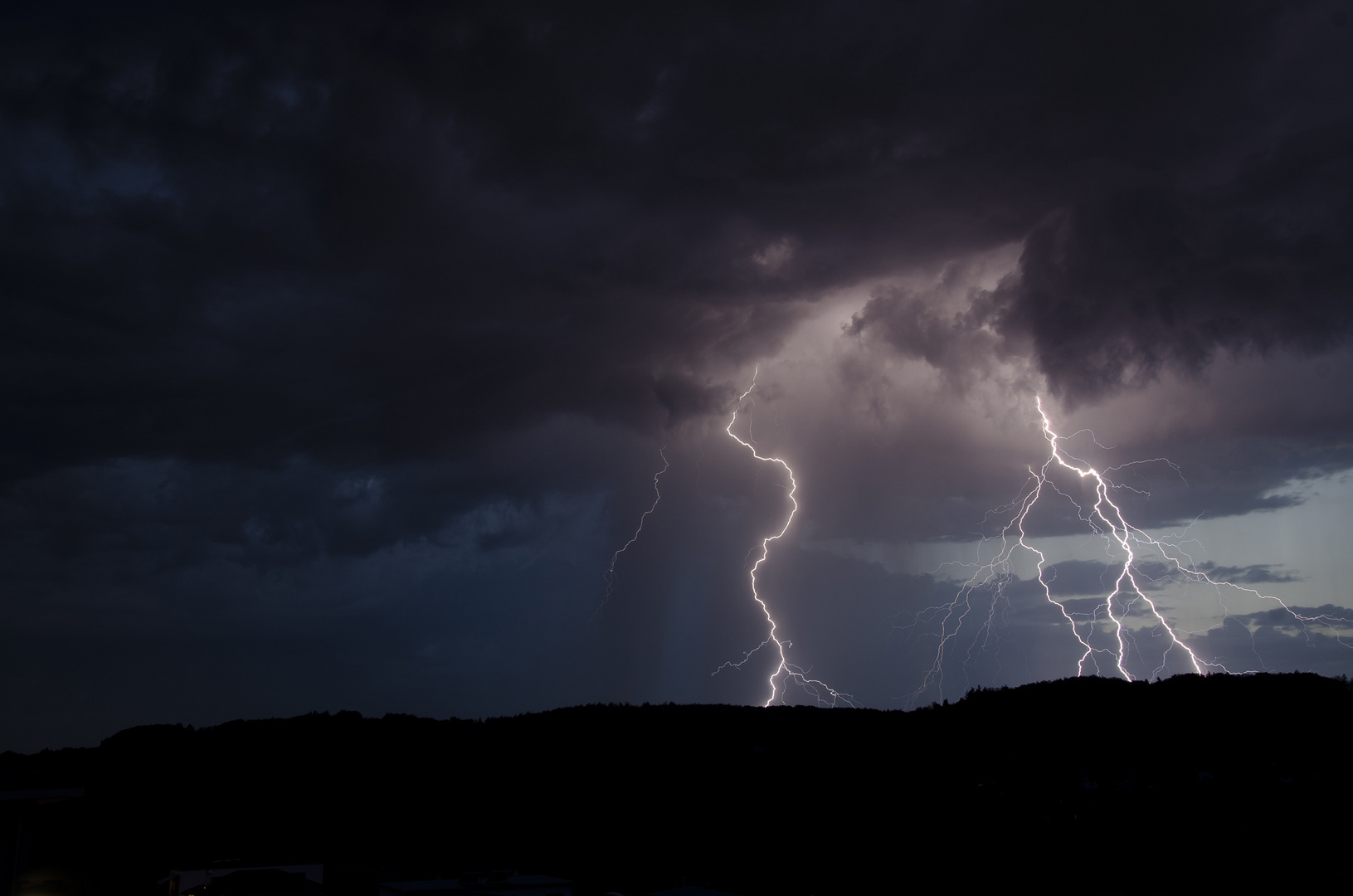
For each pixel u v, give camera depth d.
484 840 48.75
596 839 46.62
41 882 33.53
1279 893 28.52
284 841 51.03
